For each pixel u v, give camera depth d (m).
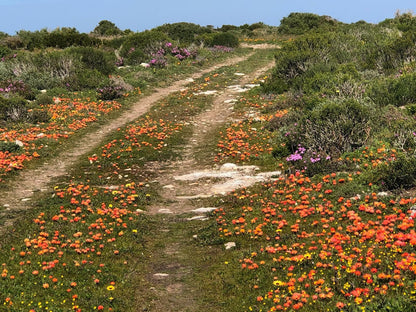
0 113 24.45
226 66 42.41
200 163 17.86
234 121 24.66
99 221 11.08
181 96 31.50
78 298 7.74
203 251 9.75
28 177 16.41
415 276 6.86
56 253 9.45
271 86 30.50
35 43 50.66
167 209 12.91
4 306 7.30
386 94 20.17
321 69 28.25
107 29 72.31
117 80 32.75
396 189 11.08
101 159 18.47
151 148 19.98
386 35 40.66
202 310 7.38
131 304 7.68
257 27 72.75
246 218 11.12
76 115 26.03
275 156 17.05
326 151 15.19
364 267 7.36
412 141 14.02
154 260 9.55
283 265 8.27
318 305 6.68
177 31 60.94
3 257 9.30
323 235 9.22
